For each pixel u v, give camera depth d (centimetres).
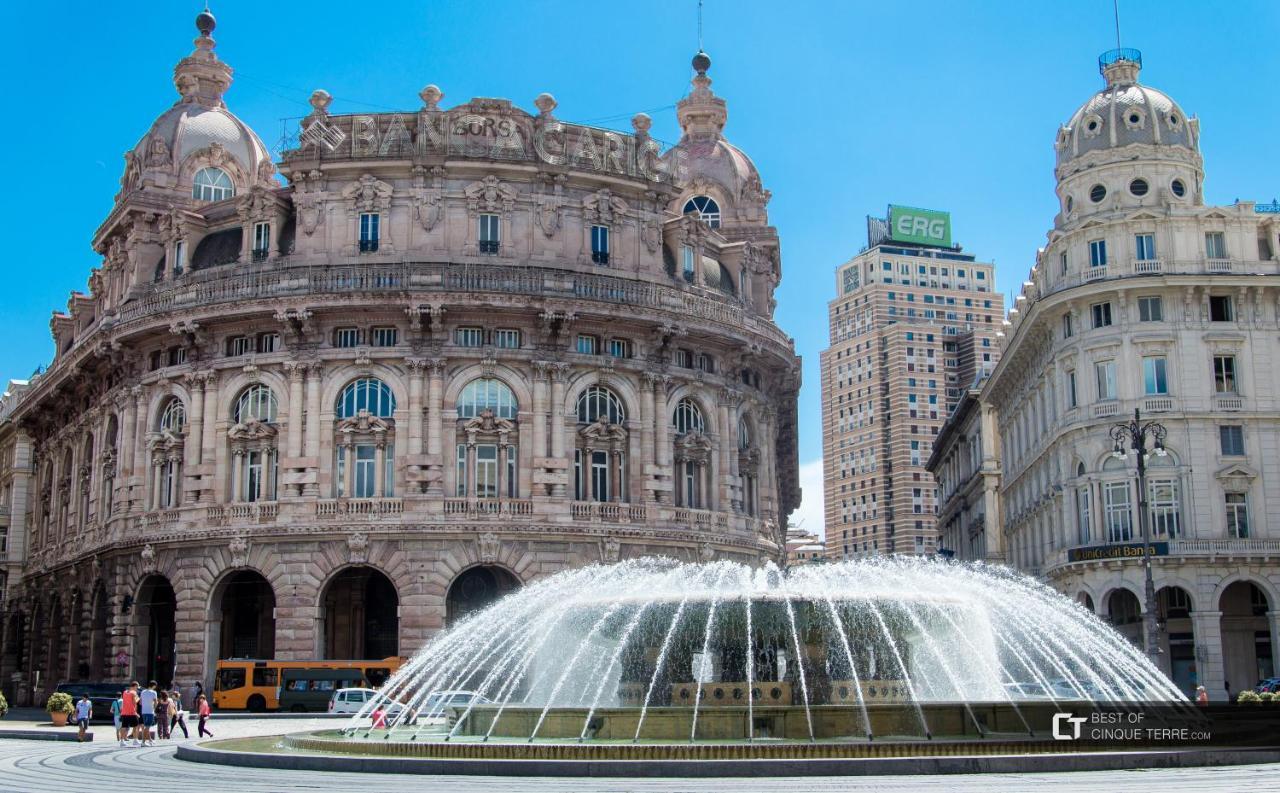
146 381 8038
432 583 7294
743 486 8606
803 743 3080
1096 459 7800
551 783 2753
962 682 4000
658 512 7806
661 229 8281
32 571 9838
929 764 2861
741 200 9519
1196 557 7450
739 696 3766
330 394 7556
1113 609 8100
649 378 7894
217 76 9438
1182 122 8288
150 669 8181
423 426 7494
